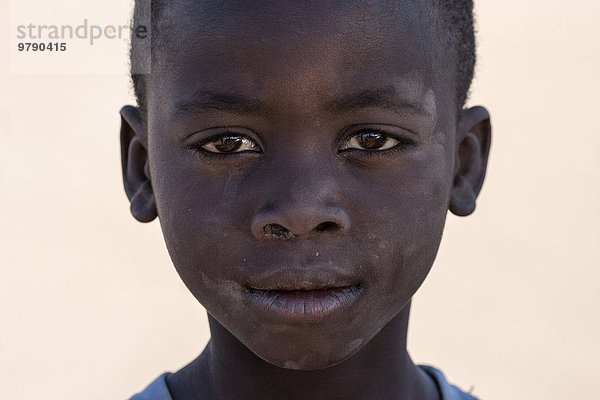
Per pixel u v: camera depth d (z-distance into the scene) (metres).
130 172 2.47
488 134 2.52
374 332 2.11
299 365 2.05
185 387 2.51
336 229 2.00
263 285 2.01
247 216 2.01
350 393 2.35
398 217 2.06
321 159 1.99
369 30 2.00
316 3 1.97
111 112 5.43
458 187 2.43
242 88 1.97
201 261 2.09
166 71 2.12
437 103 2.15
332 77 1.96
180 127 2.08
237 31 1.98
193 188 2.08
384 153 2.06
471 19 2.42
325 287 2.02
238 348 2.36
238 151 2.05
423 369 2.72
